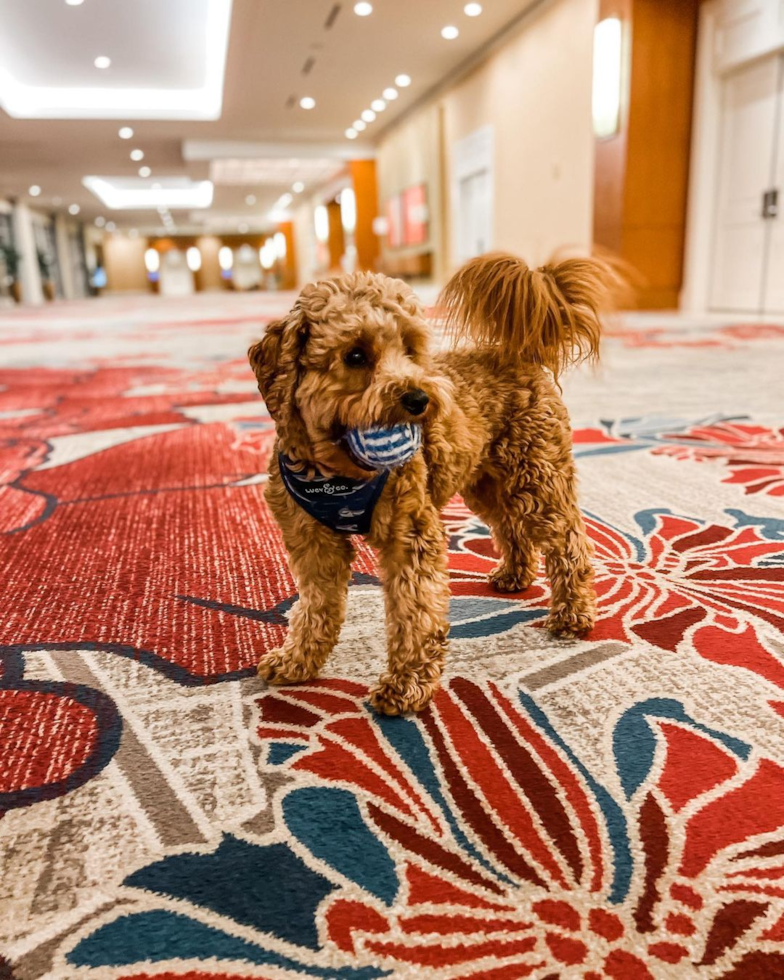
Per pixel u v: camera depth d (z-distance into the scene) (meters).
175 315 7.85
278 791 0.61
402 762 0.64
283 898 0.50
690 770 0.61
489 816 0.57
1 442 1.91
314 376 0.66
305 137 9.71
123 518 1.29
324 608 0.77
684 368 2.70
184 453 1.73
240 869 0.52
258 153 9.77
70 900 0.50
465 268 0.85
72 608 0.95
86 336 5.23
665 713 0.70
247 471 1.57
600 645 0.83
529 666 0.79
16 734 0.69
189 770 0.64
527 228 6.32
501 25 6.07
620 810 0.57
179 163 11.17
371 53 6.55
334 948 0.46
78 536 1.21
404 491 0.69
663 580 0.99
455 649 0.83
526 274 0.82
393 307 0.68
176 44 6.29
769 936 0.46
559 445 0.85
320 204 13.88
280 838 0.55
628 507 1.27
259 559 1.10
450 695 0.74
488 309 0.84
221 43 6.27
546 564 0.88
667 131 4.95
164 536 1.20
